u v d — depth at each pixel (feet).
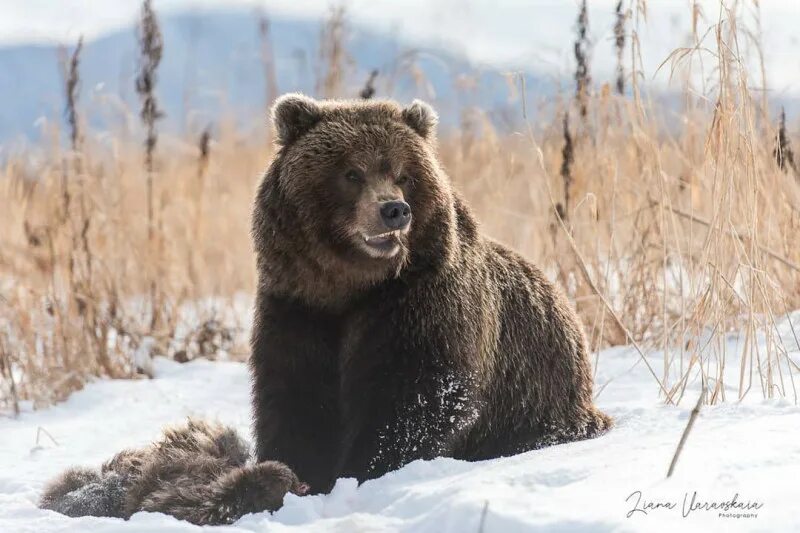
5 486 33.47
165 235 55.83
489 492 23.86
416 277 31.14
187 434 34.09
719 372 36.94
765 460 24.00
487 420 33.73
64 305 50.37
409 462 30.19
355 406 31.50
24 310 49.11
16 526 26.78
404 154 31.53
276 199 32.01
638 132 44.29
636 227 46.11
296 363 32.07
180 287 56.34
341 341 32.24
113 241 53.88
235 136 67.62
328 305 32.01
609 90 45.62
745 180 37.19
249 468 28.50
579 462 25.94
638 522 20.99
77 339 49.67
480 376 32.35
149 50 54.85
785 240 43.86
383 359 31.04
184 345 53.78
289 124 32.81
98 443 39.86
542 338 35.19
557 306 36.37
